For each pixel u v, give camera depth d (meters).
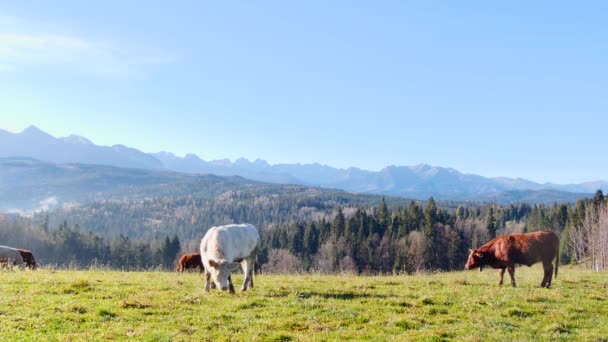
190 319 13.18
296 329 12.66
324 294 17.38
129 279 20.59
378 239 112.69
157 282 19.64
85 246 129.88
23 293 15.53
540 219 131.38
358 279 23.19
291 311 14.42
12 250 27.77
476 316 14.55
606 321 14.42
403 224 114.81
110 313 13.31
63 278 19.55
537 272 32.28
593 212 83.69
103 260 126.38
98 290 16.69
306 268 114.06
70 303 14.15
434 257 101.56
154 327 12.24
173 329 12.09
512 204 190.50
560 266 90.44
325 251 115.44
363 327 13.00
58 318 12.49
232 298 16.02
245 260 19.11
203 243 18.05
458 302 16.55
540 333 12.88
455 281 22.09
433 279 23.48
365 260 108.88
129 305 14.36
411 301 16.44
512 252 21.30
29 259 29.39
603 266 64.81
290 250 127.38
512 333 12.70
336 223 127.50
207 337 11.48
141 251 121.75
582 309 15.84
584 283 22.86
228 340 11.38
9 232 128.75
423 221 113.75
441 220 113.62
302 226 142.38
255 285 19.80
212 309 14.38
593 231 69.75
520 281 23.78
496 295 17.89
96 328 11.94
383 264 106.25
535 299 17.28
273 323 12.99
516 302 16.66
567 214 124.56
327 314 14.21
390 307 15.44
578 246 86.19
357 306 15.34
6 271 23.00
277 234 142.12
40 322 12.12
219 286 16.39
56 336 11.06
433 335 12.23
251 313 14.03
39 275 20.55
